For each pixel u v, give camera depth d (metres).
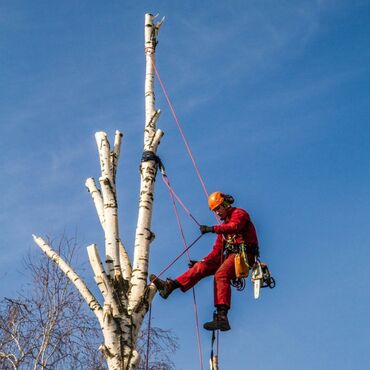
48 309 14.35
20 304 14.18
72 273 9.70
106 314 9.09
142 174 10.38
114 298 9.26
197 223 10.08
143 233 9.86
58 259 9.86
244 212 10.16
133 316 9.30
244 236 10.16
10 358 13.96
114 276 9.50
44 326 14.21
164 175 10.52
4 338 14.01
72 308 14.44
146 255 9.74
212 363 9.81
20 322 14.12
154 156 10.51
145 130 10.88
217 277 9.95
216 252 10.24
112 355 9.01
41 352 13.87
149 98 11.26
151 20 12.05
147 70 11.61
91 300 9.45
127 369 8.98
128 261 9.85
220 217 10.44
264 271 10.24
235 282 10.21
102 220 10.05
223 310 9.77
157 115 11.02
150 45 11.87
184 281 9.94
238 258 9.95
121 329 9.15
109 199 10.06
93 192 10.39
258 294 10.06
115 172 10.42
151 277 9.68
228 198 10.45
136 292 9.45
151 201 10.16
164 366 14.07
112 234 9.78
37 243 9.94
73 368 13.90
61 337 14.02
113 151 10.59
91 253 9.41
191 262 10.25
